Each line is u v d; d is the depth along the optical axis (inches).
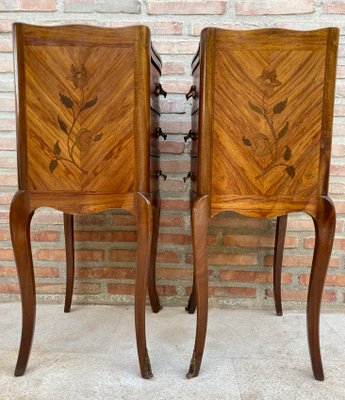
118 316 49.4
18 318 48.0
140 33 31.5
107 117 32.6
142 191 33.5
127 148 33.0
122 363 37.8
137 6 48.4
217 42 31.4
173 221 52.0
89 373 35.8
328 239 33.7
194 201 34.2
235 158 33.0
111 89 32.3
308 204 33.6
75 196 33.7
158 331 45.0
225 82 32.0
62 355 39.1
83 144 32.9
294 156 32.9
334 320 48.6
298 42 31.4
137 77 32.0
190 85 49.7
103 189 33.6
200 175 33.2
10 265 53.1
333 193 50.6
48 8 48.6
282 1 47.6
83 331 44.8
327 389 33.6
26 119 32.6
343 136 49.7
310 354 35.3
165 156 51.1
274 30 31.2
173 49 49.1
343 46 47.9
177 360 38.5
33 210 34.2
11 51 49.4
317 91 32.0
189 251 52.6
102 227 52.4
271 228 51.8
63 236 52.7
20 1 48.3
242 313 51.1
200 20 48.6
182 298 53.5
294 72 31.8
